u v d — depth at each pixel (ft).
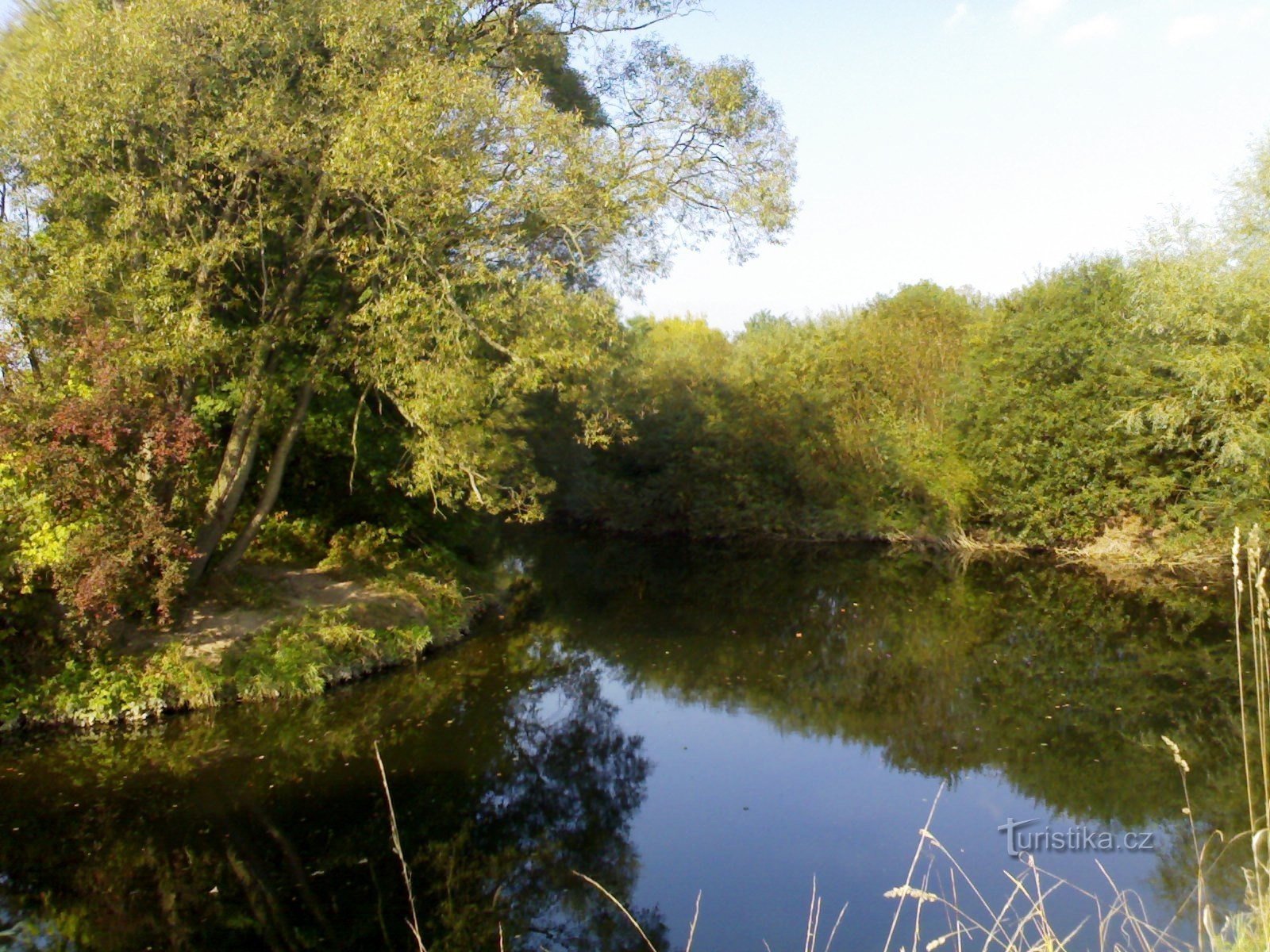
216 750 34.83
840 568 83.92
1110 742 34.78
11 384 35.94
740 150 44.57
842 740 36.81
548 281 40.98
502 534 110.32
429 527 63.16
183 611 42.75
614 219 41.29
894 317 108.37
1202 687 42.04
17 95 37.93
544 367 41.50
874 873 25.40
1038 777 31.45
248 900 24.39
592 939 22.56
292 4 38.91
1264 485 69.51
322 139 39.52
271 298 44.50
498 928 23.25
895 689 44.04
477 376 42.42
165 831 28.14
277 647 41.78
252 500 54.54
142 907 23.93
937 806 29.60
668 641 55.16
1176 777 30.86
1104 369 80.84
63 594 35.37
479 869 26.43
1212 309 67.36
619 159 42.52
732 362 114.21
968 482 90.63
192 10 36.40
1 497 36.19
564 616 62.39
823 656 51.21
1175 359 69.92
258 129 37.47
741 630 58.18
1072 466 83.15
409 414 42.80
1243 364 67.00
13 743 34.83
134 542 35.99
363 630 45.44
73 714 36.32
